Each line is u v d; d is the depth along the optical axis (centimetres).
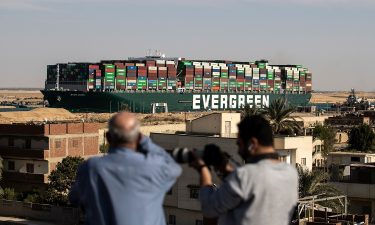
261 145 1778
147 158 1684
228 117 15638
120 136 1702
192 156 1784
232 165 1808
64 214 16300
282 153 14488
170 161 1727
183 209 13638
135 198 1656
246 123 1792
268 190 1697
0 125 19375
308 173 13050
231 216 1742
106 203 1659
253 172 1702
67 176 17262
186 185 13575
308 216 10731
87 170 1681
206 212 1756
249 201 1702
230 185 1697
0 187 18038
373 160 17050
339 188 13550
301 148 14850
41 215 16788
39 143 18962
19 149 19038
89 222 1691
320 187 12938
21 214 17125
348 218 11125
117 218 1648
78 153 19738
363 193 13300
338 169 14762
